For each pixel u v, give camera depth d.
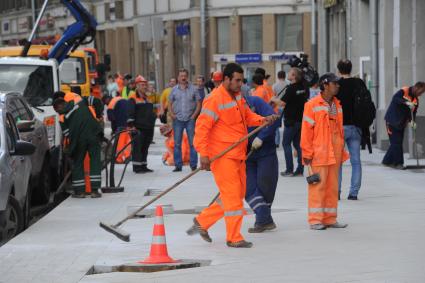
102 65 56.12
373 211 25.36
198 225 20.73
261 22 98.19
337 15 72.38
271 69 98.06
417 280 16.72
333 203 22.66
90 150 30.08
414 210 25.44
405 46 45.31
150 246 20.70
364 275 17.20
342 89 27.53
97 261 19.06
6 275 18.08
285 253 19.53
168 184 33.69
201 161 20.06
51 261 19.27
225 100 20.12
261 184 21.95
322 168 22.47
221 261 18.83
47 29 135.50
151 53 112.94
